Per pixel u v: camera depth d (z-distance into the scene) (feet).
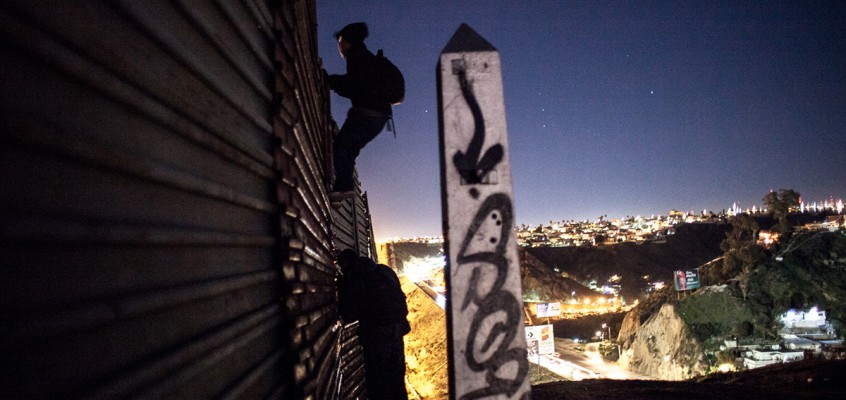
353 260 16.28
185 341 4.33
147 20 3.97
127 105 3.67
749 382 26.45
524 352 6.82
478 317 6.81
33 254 2.66
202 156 5.13
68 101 3.08
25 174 2.66
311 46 15.29
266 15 7.84
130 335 3.51
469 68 7.30
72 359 2.88
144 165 3.77
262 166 7.20
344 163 18.19
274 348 7.32
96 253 3.22
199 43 5.18
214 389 4.81
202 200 5.07
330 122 20.39
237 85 6.45
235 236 5.77
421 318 124.16
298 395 7.80
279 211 7.98
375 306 16.01
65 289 2.89
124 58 3.65
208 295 4.78
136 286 3.66
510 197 7.06
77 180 3.11
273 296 7.61
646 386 23.79
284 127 8.96
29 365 2.54
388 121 18.45
